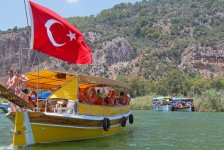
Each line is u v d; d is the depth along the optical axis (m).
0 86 18.31
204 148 21.52
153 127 34.19
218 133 29.38
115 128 27.30
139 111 77.00
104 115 24.80
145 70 164.88
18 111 19.50
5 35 172.38
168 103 82.69
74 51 21.55
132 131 30.30
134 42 195.25
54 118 20.52
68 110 21.70
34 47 20.56
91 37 190.12
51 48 20.94
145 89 124.81
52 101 23.09
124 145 21.97
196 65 176.62
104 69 167.12
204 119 47.50
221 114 64.12
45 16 20.81
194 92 125.00
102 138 24.59
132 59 179.75
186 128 33.53
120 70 168.62
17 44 170.38
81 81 22.38
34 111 19.86
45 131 20.39
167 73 155.38
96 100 24.83
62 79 23.98
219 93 85.31
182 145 22.53
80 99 22.94
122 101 30.62
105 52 177.00
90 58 21.97
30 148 19.36
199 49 181.88
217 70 176.75
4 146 20.39
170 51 182.38
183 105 82.31
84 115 22.20
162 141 24.19
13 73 21.33
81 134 22.53
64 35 21.25
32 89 26.72
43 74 23.27
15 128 19.36
